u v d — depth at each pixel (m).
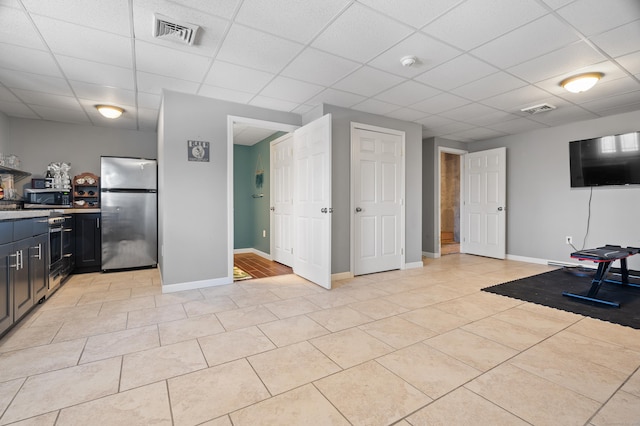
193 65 2.63
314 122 3.54
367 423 1.30
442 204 8.78
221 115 3.51
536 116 4.17
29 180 4.11
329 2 1.83
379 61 2.59
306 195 3.75
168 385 1.58
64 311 2.65
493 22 2.04
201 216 3.41
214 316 2.54
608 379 1.62
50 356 1.87
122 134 4.73
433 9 1.91
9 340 2.08
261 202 5.77
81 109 3.76
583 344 2.03
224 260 3.55
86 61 2.53
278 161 5.04
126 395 1.49
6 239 2.10
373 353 1.92
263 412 1.37
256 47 2.35
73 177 4.40
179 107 3.27
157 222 4.44
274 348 1.98
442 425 1.29
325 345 2.03
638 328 2.29
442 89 3.21
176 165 3.27
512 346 2.01
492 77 2.91
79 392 1.51
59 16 1.92
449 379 1.63
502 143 5.37
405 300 2.98
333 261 3.75
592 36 2.20
